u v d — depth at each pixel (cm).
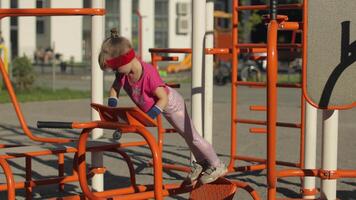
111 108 596
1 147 780
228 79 3341
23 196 873
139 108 625
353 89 641
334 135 682
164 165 999
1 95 2327
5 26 4797
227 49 931
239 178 989
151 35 5184
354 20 636
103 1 855
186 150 1267
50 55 4644
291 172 671
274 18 588
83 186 636
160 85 614
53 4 4772
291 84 874
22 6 4781
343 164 1097
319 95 642
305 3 634
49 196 873
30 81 2545
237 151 1248
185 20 4594
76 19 5069
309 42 636
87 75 3834
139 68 612
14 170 1034
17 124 1636
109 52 605
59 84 3177
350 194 882
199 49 960
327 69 639
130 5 5094
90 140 802
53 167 1074
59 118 1759
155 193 584
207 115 977
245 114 1869
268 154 584
